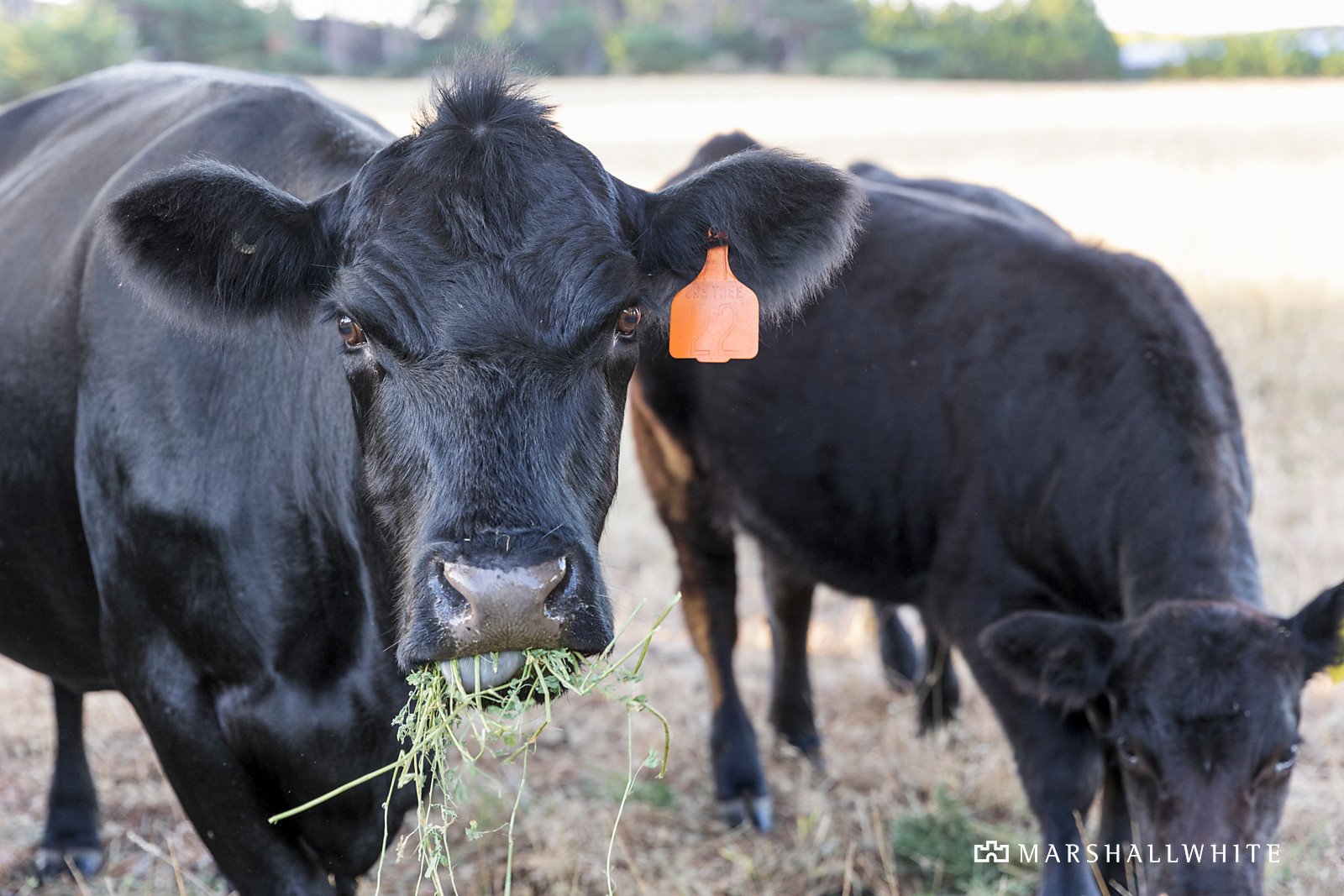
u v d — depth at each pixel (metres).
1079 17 65.62
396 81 57.06
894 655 5.88
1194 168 21.53
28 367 3.48
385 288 2.57
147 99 4.05
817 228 3.09
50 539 3.53
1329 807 4.60
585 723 5.43
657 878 4.37
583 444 2.56
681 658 6.20
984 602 4.44
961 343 4.63
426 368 2.52
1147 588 3.94
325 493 3.09
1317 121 32.22
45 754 5.06
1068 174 21.47
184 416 3.14
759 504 5.20
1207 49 70.56
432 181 2.67
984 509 4.45
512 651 2.39
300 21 67.62
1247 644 3.47
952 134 31.95
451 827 4.61
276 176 3.46
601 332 2.59
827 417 4.91
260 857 3.25
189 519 3.10
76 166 3.86
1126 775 3.66
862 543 4.93
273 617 3.11
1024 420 4.37
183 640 3.17
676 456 5.52
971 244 4.84
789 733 5.34
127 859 4.41
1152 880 3.43
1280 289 11.38
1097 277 4.49
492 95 2.79
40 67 46.03
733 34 70.88
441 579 2.34
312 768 3.18
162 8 59.00
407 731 2.75
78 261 3.45
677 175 5.38
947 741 5.28
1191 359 4.20
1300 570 6.24
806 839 4.62
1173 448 4.05
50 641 3.76
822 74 69.06
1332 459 7.74
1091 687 3.59
